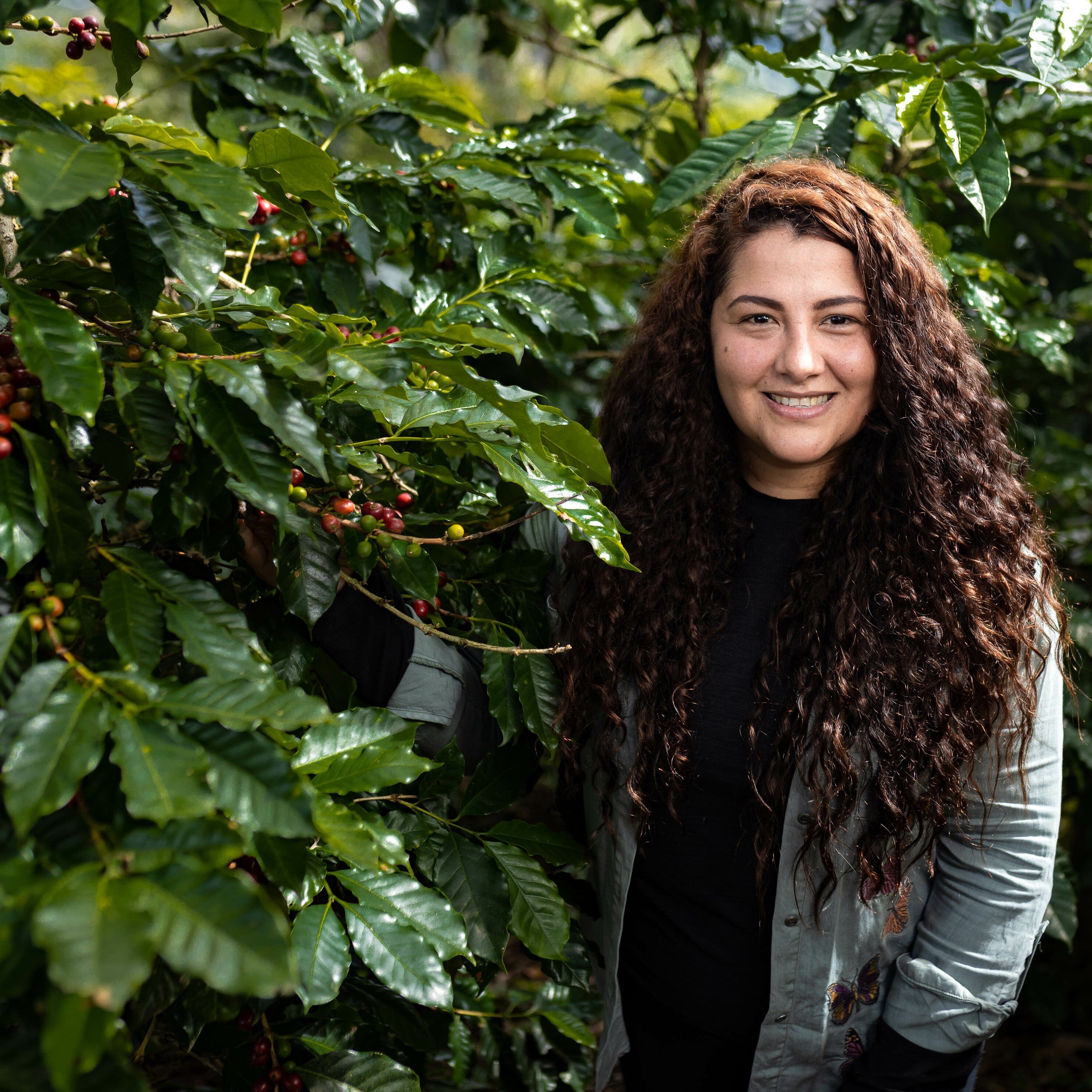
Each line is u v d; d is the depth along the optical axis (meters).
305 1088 1.09
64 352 0.81
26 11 0.93
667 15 2.43
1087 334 2.52
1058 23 1.40
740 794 1.22
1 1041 0.66
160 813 0.67
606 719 1.27
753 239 1.17
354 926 0.99
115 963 0.57
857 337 1.17
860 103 1.50
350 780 1.00
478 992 1.36
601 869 1.35
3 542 0.81
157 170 0.88
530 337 1.71
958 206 2.23
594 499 1.07
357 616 1.19
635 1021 1.36
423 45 2.01
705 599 1.25
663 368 1.33
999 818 1.18
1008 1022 2.65
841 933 1.21
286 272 1.59
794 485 1.28
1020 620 1.17
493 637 1.30
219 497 0.99
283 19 1.12
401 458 1.12
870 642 1.17
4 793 0.68
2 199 1.08
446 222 1.71
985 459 1.25
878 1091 1.20
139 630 0.83
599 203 1.70
